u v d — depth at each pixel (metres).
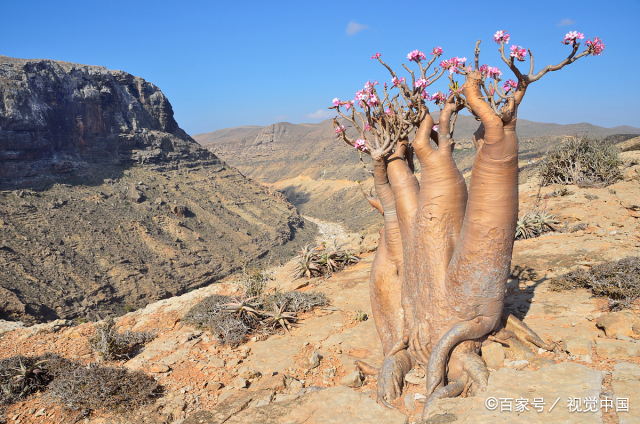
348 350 7.39
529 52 4.23
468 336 5.00
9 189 141.62
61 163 169.62
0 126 155.50
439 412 4.21
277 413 4.90
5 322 11.02
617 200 14.40
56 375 7.18
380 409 4.73
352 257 13.57
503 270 4.85
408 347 5.74
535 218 14.18
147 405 6.10
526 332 5.75
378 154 5.83
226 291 11.70
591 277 7.69
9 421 6.06
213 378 6.84
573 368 4.66
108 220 145.25
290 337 8.20
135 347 8.72
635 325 5.65
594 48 4.04
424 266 5.39
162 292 117.69
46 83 182.88
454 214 5.29
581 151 19.45
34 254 110.12
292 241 193.75
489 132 4.44
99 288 107.50
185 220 171.75
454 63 5.00
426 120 5.34
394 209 6.19
